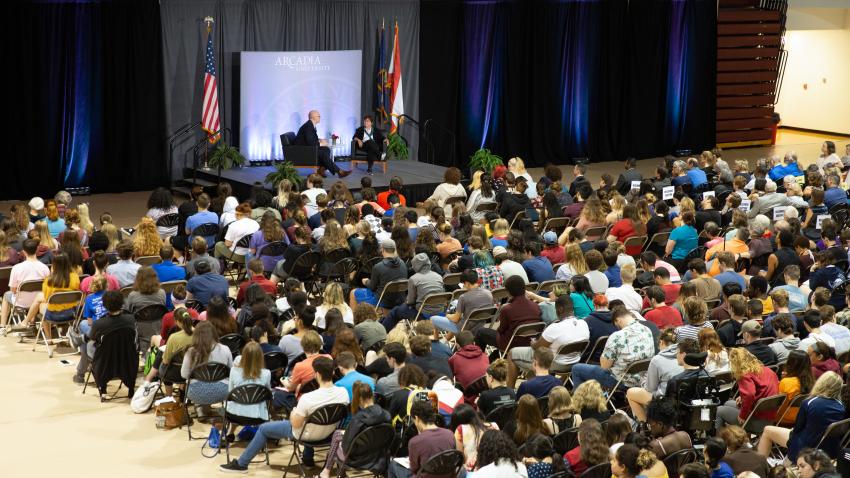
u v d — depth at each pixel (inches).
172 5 803.4
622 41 1058.7
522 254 474.0
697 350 317.7
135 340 386.9
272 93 833.5
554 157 1048.8
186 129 826.2
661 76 1097.4
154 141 823.7
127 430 365.1
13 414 375.2
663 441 276.5
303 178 753.6
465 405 286.5
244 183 759.7
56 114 791.1
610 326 373.4
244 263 534.3
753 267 491.5
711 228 526.0
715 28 1111.6
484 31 973.2
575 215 603.8
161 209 575.2
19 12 759.7
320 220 560.4
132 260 451.5
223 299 395.2
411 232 522.6
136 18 796.0
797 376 326.0
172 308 432.1
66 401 390.0
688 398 312.0
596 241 503.2
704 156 733.9
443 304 429.1
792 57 1323.8
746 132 1179.9
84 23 783.7
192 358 341.7
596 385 301.0
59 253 450.6
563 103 1041.5
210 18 810.8
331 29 872.3
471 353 339.6
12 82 769.6
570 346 362.6
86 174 811.4
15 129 779.4
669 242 520.4
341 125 874.1
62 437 356.8
